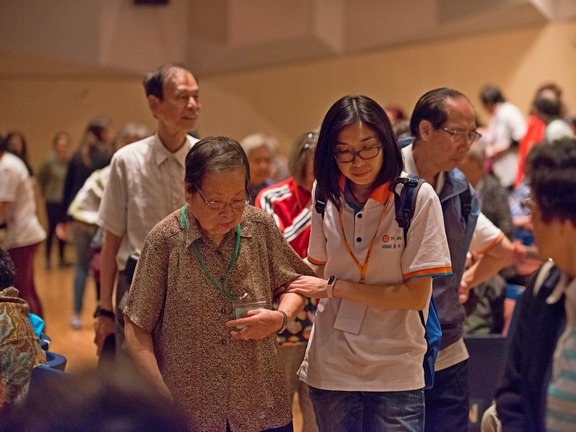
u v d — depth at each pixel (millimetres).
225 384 2533
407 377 2629
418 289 2578
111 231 3586
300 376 2811
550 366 2025
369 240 2631
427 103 3070
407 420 2627
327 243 2723
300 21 10750
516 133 8508
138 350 2537
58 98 13125
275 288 2691
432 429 3166
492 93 8797
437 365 3104
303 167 3670
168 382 2543
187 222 2545
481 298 4141
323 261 2773
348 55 11523
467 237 3158
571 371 1935
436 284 3084
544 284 2062
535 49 10047
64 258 11625
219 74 12422
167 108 3496
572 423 1926
